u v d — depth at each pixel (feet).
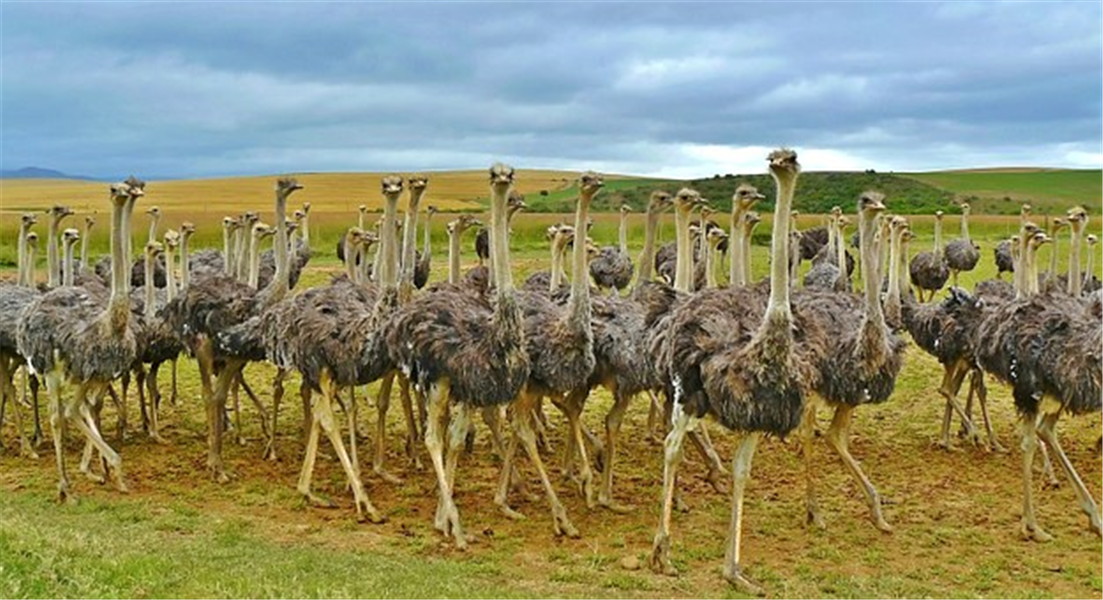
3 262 93.50
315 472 38.60
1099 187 246.88
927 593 27.12
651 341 29.84
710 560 29.45
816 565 29.19
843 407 31.94
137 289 46.21
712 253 44.47
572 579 27.81
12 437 43.83
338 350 33.19
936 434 43.86
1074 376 30.42
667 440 28.45
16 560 24.76
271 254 63.21
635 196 200.75
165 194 241.96
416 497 35.58
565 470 37.58
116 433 43.93
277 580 26.03
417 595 25.23
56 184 348.59
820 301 33.53
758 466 38.96
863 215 30.86
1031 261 44.27
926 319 40.81
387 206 33.47
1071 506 34.50
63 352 34.40
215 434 37.76
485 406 31.07
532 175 278.26
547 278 49.60
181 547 29.48
